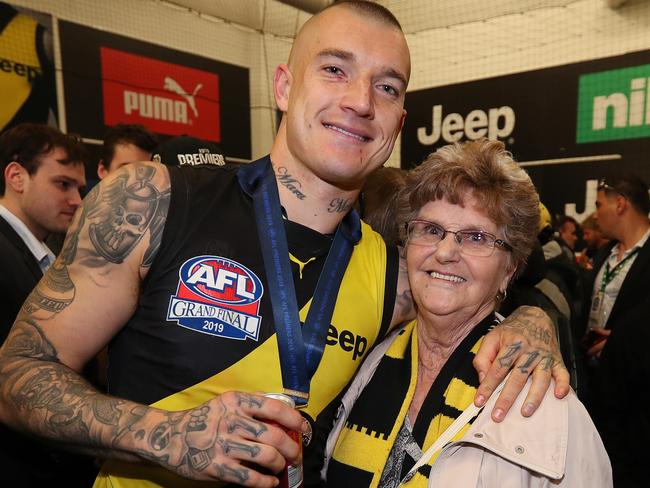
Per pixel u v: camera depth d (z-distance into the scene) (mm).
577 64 5043
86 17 4855
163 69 5434
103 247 869
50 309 860
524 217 1045
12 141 1857
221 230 951
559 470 792
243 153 6195
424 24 5801
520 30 5316
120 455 780
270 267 964
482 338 1064
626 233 3055
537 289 1800
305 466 983
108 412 778
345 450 1065
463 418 918
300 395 936
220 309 911
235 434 743
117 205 890
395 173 1524
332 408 1056
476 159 1053
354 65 964
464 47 5609
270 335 938
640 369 1663
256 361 923
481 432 859
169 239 911
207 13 5754
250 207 1000
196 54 5703
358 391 1141
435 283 1044
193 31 5668
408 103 5980
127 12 5148
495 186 1021
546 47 5191
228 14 5906
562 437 826
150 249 895
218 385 900
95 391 815
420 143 5953
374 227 1444
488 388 919
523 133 5348
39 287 892
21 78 4449
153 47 5348
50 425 788
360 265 1131
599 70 4941
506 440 836
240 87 6105
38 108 4562
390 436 1029
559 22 5109
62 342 854
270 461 735
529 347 970
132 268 891
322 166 962
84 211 897
